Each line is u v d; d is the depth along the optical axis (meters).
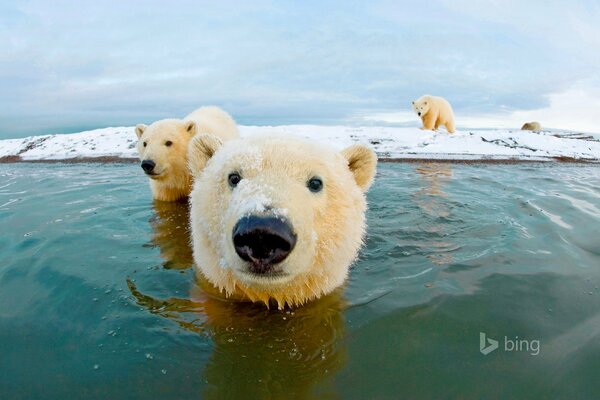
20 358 0.44
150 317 0.52
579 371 0.41
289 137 0.56
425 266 0.68
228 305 0.57
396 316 0.52
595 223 0.90
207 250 0.56
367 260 0.71
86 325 0.50
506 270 0.65
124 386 0.40
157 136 1.20
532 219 0.93
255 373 0.42
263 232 0.39
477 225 0.90
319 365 0.43
